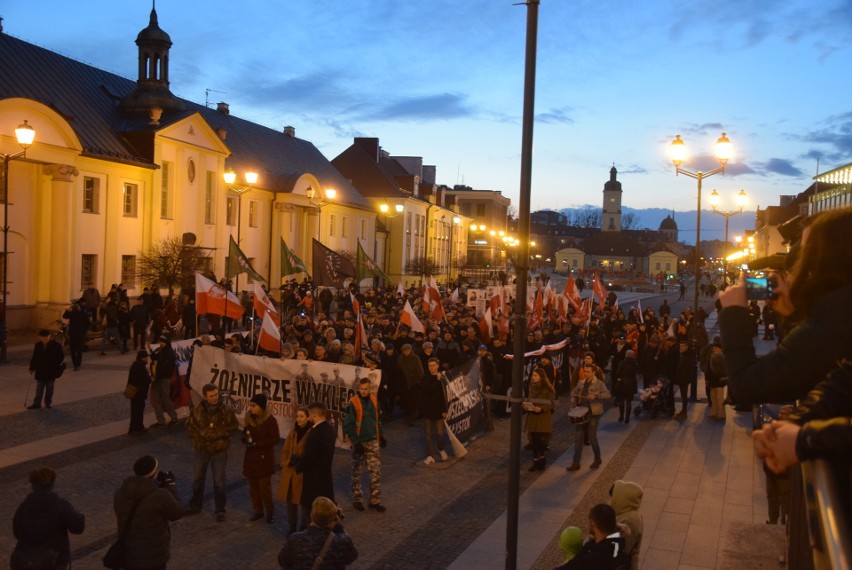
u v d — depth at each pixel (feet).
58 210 100.83
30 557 23.49
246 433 35.88
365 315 83.10
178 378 53.88
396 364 59.31
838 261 6.09
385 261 231.50
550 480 45.11
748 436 57.82
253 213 155.53
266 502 35.99
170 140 123.85
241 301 116.98
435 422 48.19
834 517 4.84
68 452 46.19
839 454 5.17
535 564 31.89
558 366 73.05
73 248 105.70
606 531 20.77
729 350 6.78
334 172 206.49
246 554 32.17
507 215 381.81
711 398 64.49
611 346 87.10
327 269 92.58
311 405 32.76
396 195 229.86
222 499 36.01
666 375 64.69
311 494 32.37
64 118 99.60
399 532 35.45
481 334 71.61
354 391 48.32
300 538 23.38
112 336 89.10
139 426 51.29
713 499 41.47
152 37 125.59
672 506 40.14
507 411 64.34
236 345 56.54
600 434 58.29
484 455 50.72
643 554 32.99
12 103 91.91
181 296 105.91
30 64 112.57
